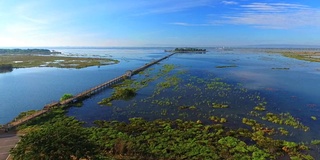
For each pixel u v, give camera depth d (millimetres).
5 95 63562
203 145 31344
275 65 127188
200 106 49719
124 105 51188
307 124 40062
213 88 66250
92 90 62656
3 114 48531
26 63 135500
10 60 153000
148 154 28375
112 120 41938
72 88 72125
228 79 81250
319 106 50219
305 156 29016
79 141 24344
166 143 31531
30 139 23406
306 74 93438
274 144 31703
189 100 54281
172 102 52781
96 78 89312
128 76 86125
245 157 28156
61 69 115375
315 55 197625
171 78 82062
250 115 44156
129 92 58969
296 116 43875
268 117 42656
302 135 35594
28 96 62656
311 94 60344
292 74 93375
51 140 23266
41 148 22281
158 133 35000
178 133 35031
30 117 41562
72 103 52625
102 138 32906
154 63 133000
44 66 125188
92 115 45094
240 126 38750
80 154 23062
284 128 38156
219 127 37688
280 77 85875
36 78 89625
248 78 83375
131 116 44125
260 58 178125
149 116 43969
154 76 87438
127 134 35000
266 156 28766
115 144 29766
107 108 49344
